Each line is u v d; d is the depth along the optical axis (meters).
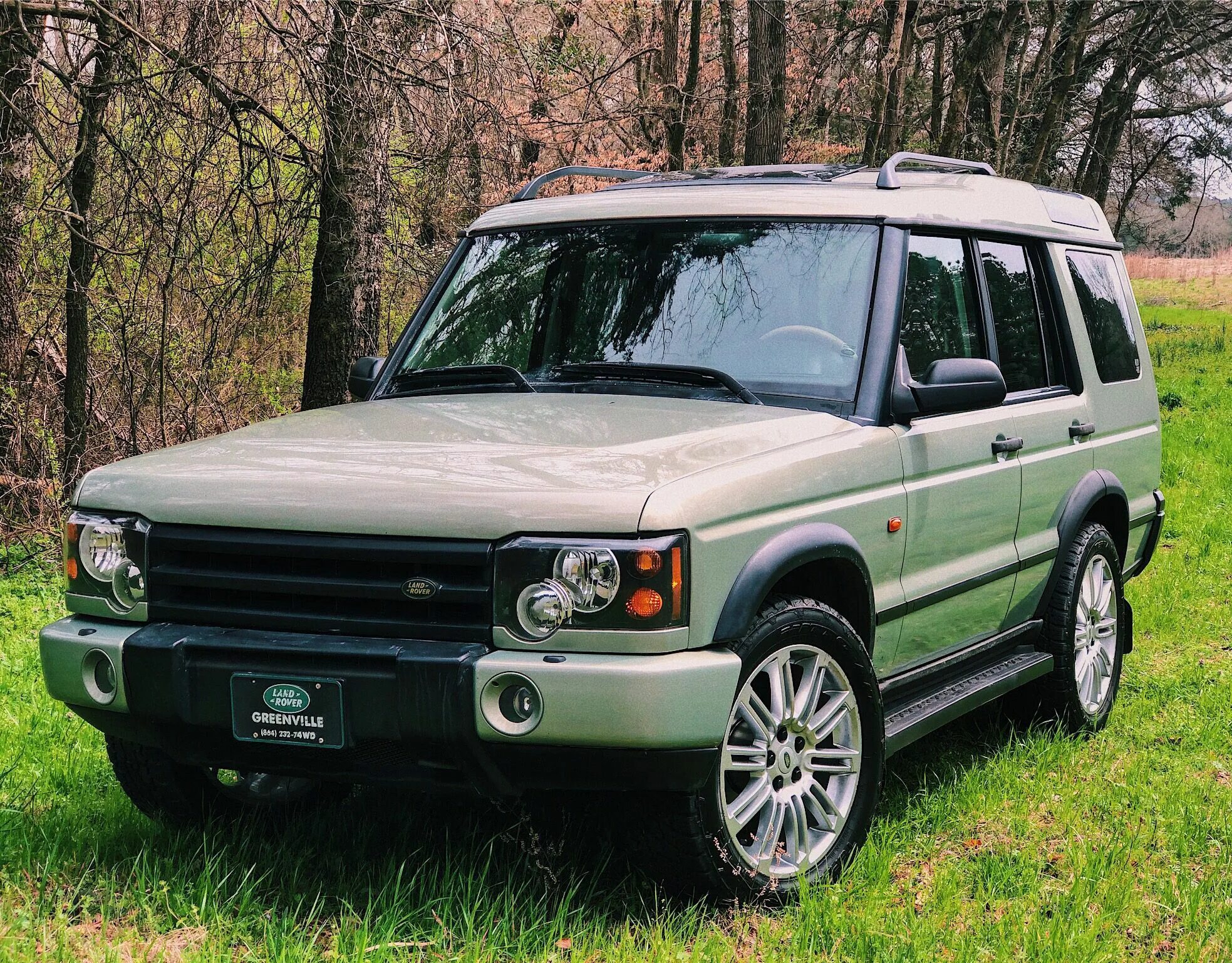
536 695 3.16
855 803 3.87
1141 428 6.41
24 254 10.26
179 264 9.40
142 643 3.46
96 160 9.05
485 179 9.57
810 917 3.41
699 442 3.62
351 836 4.08
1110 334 6.21
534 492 3.24
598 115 15.65
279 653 3.34
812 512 3.75
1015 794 4.68
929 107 26.50
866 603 3.98
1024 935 3.45
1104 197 32.44
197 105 8.40
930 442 4.39
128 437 10.09
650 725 3.13
